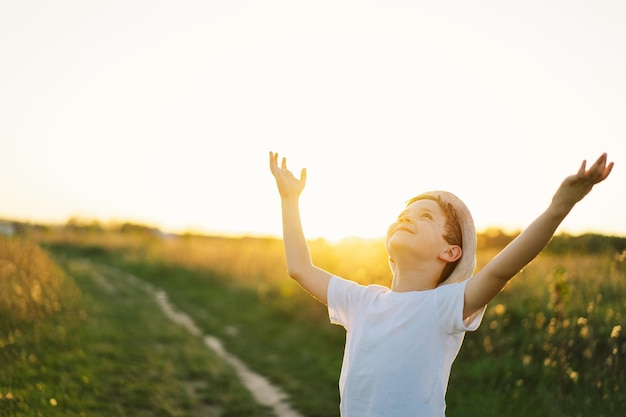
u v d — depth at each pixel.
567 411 4.90
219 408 5.82
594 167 1.66
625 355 5.32
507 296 7.71
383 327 2.09
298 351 8.19
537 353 6.02
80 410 5.15
